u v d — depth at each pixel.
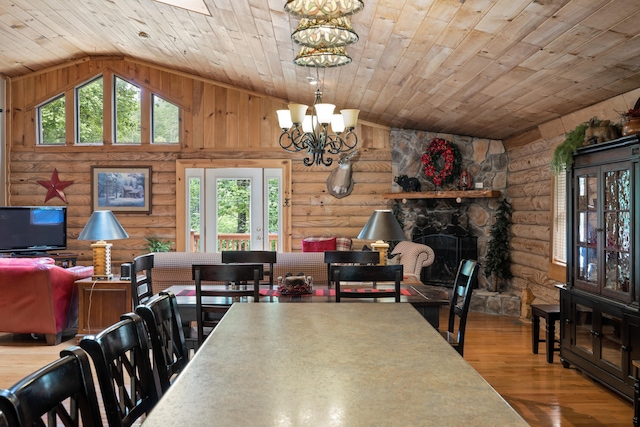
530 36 3.56
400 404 1.36
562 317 4.80
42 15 6.51
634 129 3.81
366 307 2.69
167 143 8.58
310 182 8.46
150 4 5.57
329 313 2.54
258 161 8.45
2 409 1.16
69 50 8.09
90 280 5.80
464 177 7.64
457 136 7.91
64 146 8.59
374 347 1.92
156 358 2.09
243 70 7.24
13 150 8.63
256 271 3.56
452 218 7.96
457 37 3.92
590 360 4.30
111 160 8.59
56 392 1.34
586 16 3.10
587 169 4.37
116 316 5.74
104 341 1.65
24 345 5.57
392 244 8.09
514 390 4.21
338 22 3.12
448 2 3.40
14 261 5.55
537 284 6.50
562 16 3.17
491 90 5.03
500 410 1.33
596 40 3.39
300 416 1.28
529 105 5.24
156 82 8.55
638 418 3.33
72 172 8.60
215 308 3.53
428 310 3.80
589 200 4.38
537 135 6.21
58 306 5.58
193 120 8.53
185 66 8.12
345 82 6.32
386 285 4.70
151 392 1.93
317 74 6.23
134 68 8.56
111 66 8.57
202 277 3.54
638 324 3.62
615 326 3.95
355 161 8.38
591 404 3.91
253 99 8.47
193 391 1.46
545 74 4.23
